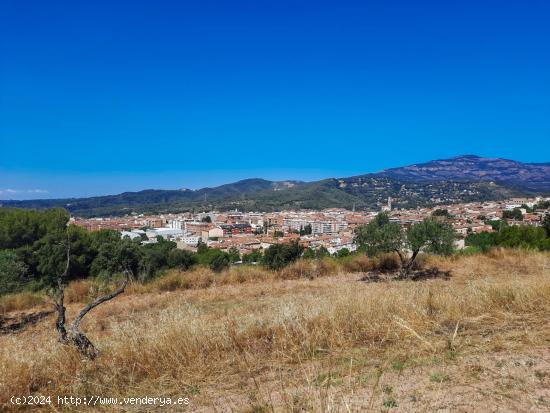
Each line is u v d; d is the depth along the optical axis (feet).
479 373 10.73
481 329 14.97
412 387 10.22
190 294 40.40
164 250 68.13
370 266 50.52
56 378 13.82
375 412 8.85
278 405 9.97
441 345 13.46
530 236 60.34
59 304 17.46
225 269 52.95
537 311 16.62
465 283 36.04
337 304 18.81
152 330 17.17
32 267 58.18
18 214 80.43
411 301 18.65
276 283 44.39
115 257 53.83
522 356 11.75
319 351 14.49
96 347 16.74
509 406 8.76
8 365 14.55
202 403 11.22
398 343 14.30
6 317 37.04
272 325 17.20
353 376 11.55
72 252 64.95
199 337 15.89
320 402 9.29
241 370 13.48
